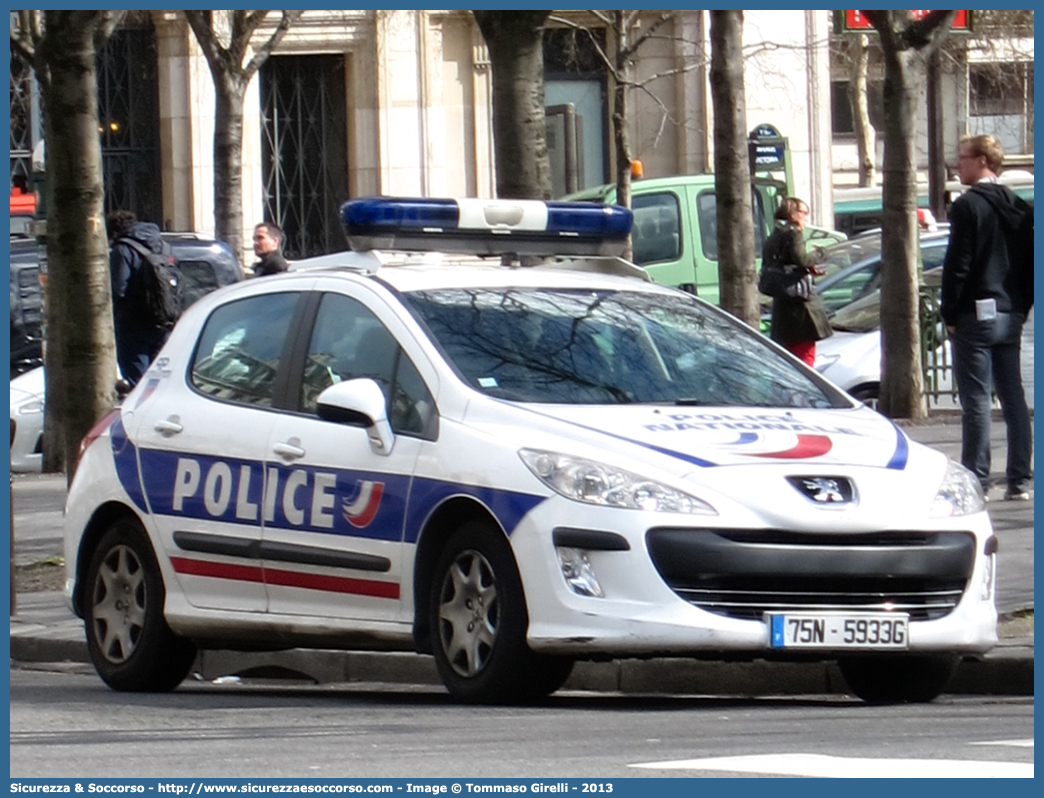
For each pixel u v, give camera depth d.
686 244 36.06
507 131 18.97
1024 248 18.50
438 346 11.74
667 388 11.96
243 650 13.46
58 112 19.88
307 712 11.16
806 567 10.55
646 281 13.47
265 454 12.34
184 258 33.78
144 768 8.78
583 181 52.44
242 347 13.04
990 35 54.41
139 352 24.80
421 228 13.16
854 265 32.88
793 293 25.77
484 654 10.98
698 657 10.64
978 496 11.50
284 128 50.97
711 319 13.00
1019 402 19.11
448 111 52.34
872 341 30.64
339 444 11.90
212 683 14.85
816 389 12.56
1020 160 75.06
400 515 11.40
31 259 37.94
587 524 10.52
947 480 11.36
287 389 12.52
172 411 13.19
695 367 12.29
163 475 13.02
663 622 10.36
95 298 20.00
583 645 10.46
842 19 36.69
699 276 36.12
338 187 51.53
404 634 11.45
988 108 76.31
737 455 10.86
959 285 18.36
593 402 11.56
